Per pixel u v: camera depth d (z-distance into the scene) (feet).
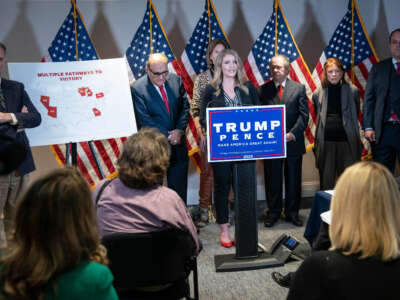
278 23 14.55
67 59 13.82
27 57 14.80
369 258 3.94
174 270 6.15
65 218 3.75
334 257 4.01
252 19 15.78
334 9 16.14
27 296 3.61
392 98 13.00
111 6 15.03
